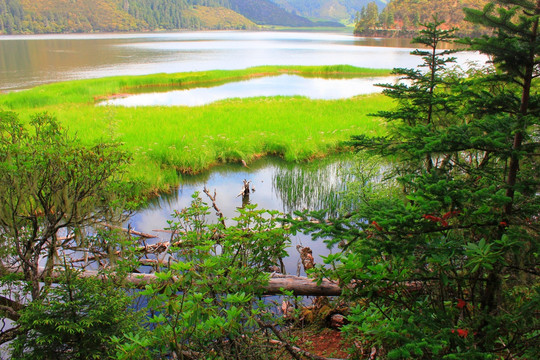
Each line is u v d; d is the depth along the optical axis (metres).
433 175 3.14
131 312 4.43
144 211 11.16
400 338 2.60
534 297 2.67
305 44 127.81
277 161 16.03
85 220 5.18
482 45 2.96
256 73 53.12
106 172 5.19
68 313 4.00
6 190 4.62
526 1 2.86
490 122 3.07
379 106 25.70
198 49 103.38
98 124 18.77
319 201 11.62
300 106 25.83
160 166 14.40
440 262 2.83
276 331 4.13
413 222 2.83
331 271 3.35
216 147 16.17
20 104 27.67
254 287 4.09
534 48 2.83
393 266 3.16
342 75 51.56
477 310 3.06
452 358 2.46
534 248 2.74
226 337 3.94
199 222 5.16
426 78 5.89
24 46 102.94
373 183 8.57
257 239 4.26
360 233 3.05
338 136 17.70
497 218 2.87
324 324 5.86
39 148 4.93
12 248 4.80
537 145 2.94
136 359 3.19
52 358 3.93
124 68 58.19
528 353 2.63
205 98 33.53
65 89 34.44
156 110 24.14
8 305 5.21
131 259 5.23
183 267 3.25
